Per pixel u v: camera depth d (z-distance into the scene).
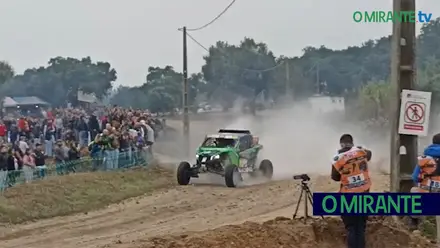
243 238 9.83
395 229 10.51
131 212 16.64
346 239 10.25
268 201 17.45
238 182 21.45
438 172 10.68
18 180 19.02
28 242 13.14
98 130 27.86
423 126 11.99
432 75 38.66
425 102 11.98
